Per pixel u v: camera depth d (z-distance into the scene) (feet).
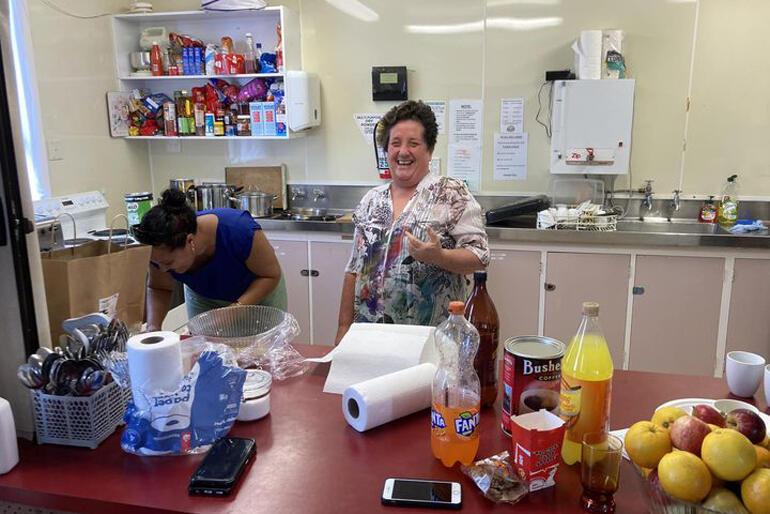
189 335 5.67
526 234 10.71
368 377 4.56
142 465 3.68
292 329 5.46
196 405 3.76
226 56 12.09
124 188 13.01
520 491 3.30
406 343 4.59
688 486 2.75
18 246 3.78
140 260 5.02
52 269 4.35
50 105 10.71
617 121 10.81
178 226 5.72
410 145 6.31
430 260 5.95
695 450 2.91
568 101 10.87
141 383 3.66
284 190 13.41
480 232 6.34
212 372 3.80
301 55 12.69
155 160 13.91
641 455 3.01
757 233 10.24
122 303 4.91
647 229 11.35
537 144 12.12
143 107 12.86
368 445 3.86
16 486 3.47
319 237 11.74
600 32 10.75
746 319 10.36
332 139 13.01
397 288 6.38
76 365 3.78
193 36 12.96
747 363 4.47
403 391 4.11
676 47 11.17
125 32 12.73
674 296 10.52
